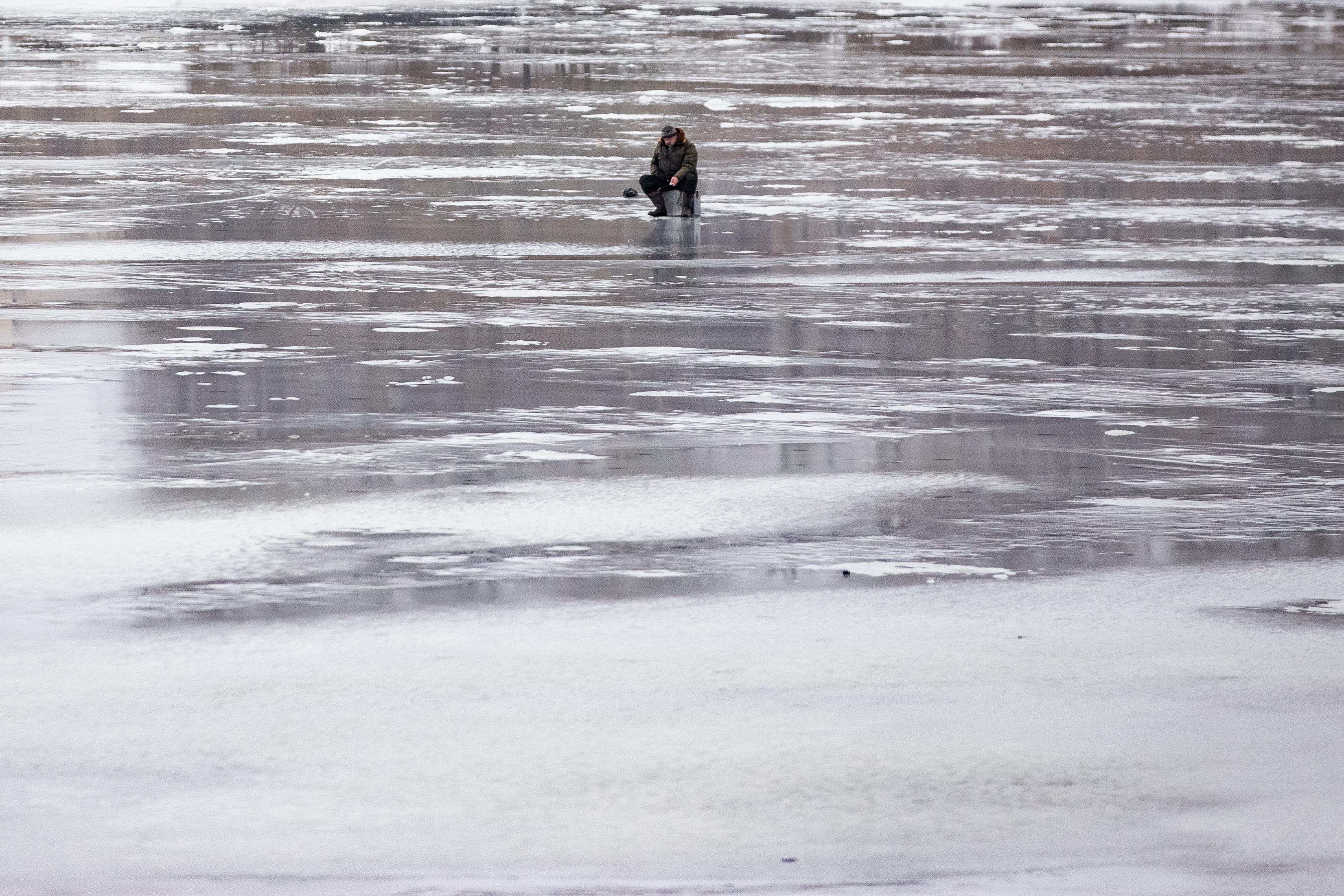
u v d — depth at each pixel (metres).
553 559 30.45
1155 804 20.16
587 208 87.88
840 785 20.59
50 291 62.22
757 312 60.47
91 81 162.75
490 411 43.69
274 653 25.14
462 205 88.00
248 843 18.81
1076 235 81.69
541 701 23.28
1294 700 23.69
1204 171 108.88
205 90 155.88
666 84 167.75
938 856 18.67
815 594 28.56
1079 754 21.67
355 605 27.56
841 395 46.53
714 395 46.31
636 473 37.25
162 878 17.94
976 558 31.02
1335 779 20.92
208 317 57.44
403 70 181.50
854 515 33.94
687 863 18.42
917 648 25.78
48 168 100.06
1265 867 18.52
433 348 52.69
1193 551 31.73
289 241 75.62
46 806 19.73
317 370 48.91
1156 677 24.64
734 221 84.38
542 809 19.78
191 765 20.94
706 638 26.12
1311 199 96.62
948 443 40.97
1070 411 45.06
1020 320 59.72
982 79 181.50
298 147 112.38
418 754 21.36
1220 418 44.53
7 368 48.12
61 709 22.77
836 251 75.75
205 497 34.53
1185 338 56.53
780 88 164.88
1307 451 40.78
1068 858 18.69
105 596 27.89
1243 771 21.16
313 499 34.53
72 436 39.94
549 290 64.44
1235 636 26.61
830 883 18.00
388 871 18.14
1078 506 35.03
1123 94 166.75
